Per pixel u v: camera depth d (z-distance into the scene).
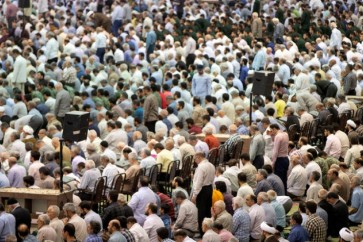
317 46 122.69
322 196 66.25
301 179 73.56
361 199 69.38
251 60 113.94
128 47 114.94
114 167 70.44
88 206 61.34
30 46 113.19
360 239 58.72
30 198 63.94
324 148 85.06
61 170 64.50
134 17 131.12
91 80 103.12
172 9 135.50
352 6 148.75
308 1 145.38
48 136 79.50
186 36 119.50
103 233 60.88
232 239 57.53
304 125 86.88
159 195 66.62
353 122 84.69
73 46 114.00
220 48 117.19
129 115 86.50
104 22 128.88
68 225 57.06
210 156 76.56
